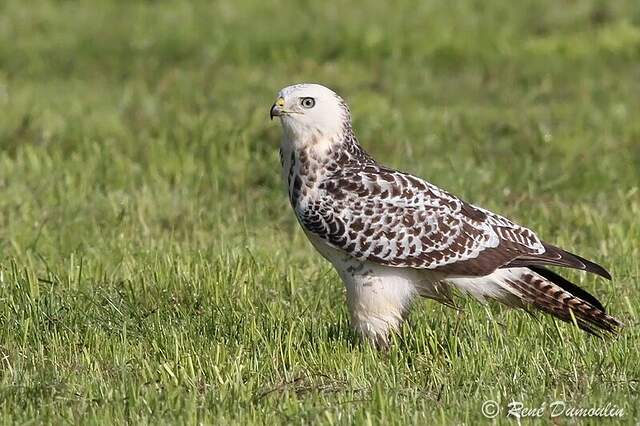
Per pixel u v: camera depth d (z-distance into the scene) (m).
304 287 11.96
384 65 24.72
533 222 14.13
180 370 9.62
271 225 14.34
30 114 18.89
